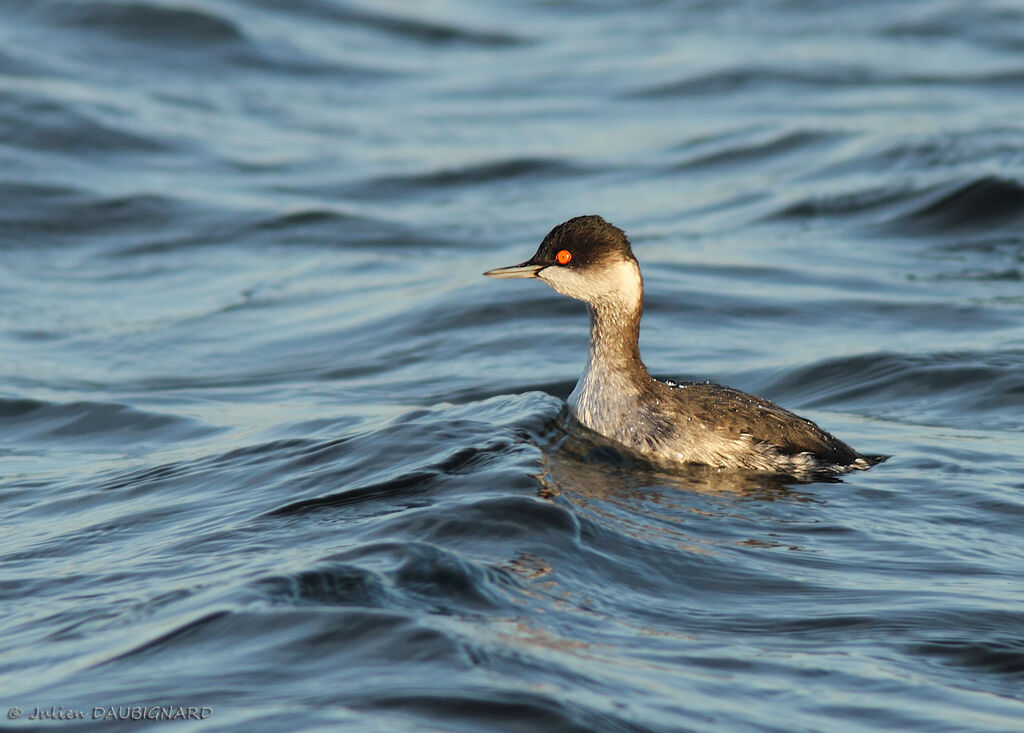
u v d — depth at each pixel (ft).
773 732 19.45
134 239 74.28
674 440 36.01
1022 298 59.62
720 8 141.38
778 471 35.22
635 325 38.01
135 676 20.52
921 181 79.25
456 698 19.33
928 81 110.22
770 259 67.51
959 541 29.48
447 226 77.82
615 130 101.14
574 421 38.14
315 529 28.02
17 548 28.89
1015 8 132.87
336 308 61.21
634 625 23.61
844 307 58.90
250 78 108.68
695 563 27.22
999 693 21.50
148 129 91.40
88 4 110.22
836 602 25.39
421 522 27.68
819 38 126.72
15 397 46.39
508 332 55.52
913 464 36.19
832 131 93.35
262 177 86.74
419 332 56.29
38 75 97.60
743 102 107.24
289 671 20.38
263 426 41.14
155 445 40.45
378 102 108.17
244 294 64.44
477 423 35.81
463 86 114.73
